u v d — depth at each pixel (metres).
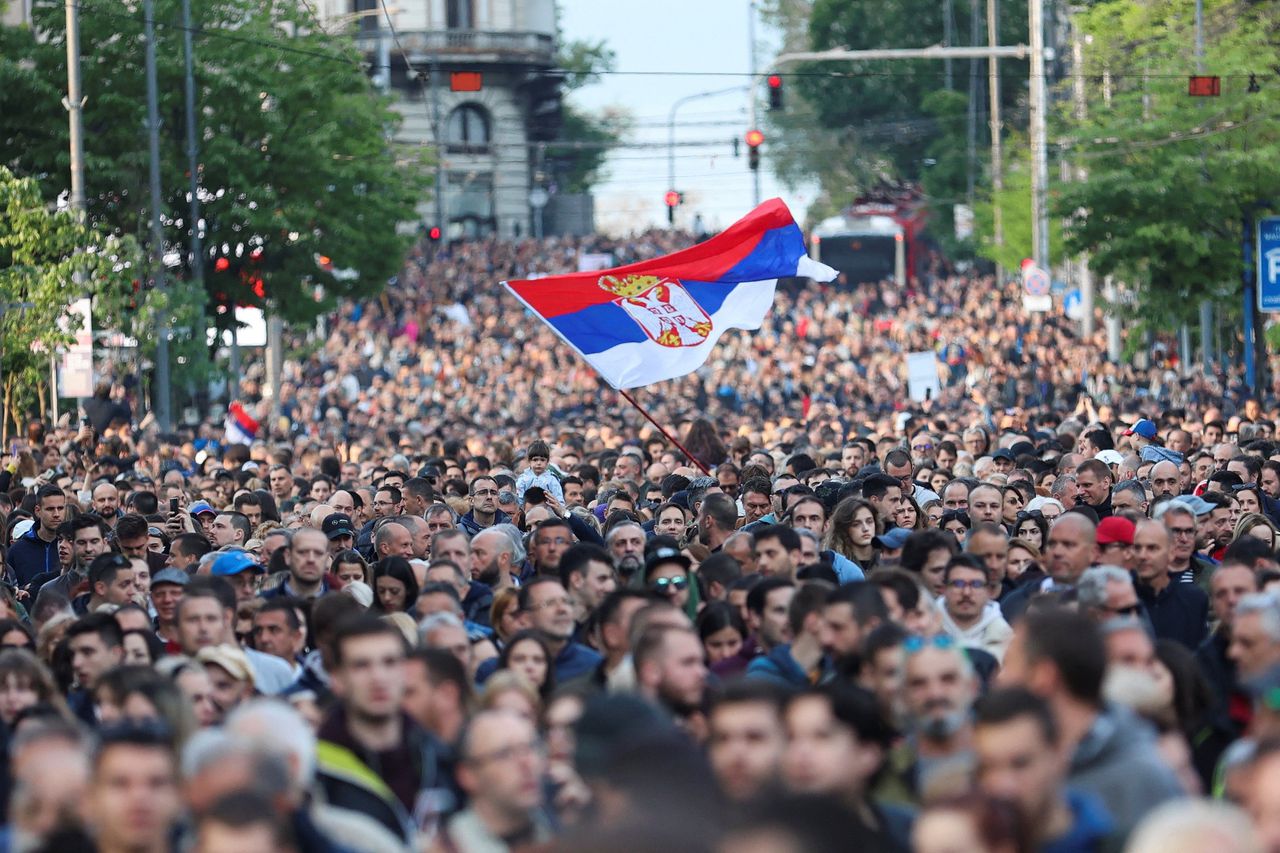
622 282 48.06
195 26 109.69
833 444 79.31
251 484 59.50
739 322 48.50
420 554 39.25
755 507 44.50
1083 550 31.30
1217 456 55.34
